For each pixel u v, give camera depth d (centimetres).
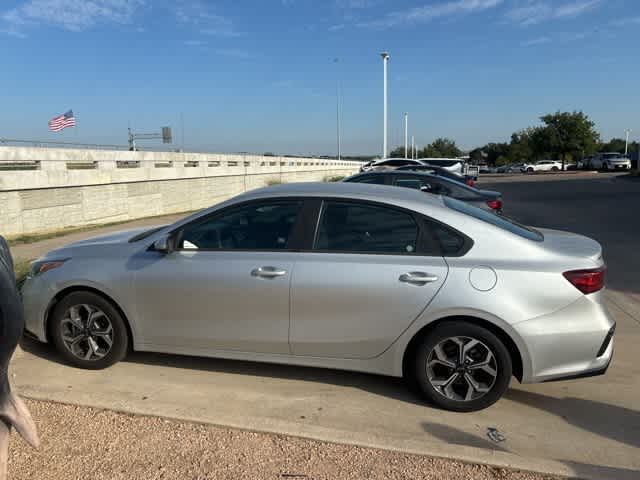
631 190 2498
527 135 9069
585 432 351
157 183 1800
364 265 379
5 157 1217
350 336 385
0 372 203
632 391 413
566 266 361
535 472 292
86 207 1437
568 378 363
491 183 3578
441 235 380
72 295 435
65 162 1409
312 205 404
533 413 377
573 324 356
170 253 420
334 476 291
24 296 451
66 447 317
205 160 2225
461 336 367
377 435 328
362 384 422
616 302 650
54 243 1047
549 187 2919
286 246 400
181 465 301
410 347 388
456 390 377
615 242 1062
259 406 384
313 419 366
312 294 384
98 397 373
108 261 432
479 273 362
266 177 2898
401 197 402
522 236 386
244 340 406
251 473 294
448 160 2442
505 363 361
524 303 356
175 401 390
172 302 414
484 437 344
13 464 300
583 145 6462
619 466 311
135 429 337
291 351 400
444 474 292
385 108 4044
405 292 369
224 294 401
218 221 420
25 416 221
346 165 5828
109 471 295
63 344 443
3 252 210
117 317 432
